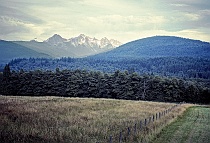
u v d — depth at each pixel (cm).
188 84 10231
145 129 2273
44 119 2353
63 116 2677
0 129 1792
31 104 3762
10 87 10050
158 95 9794
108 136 1920
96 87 10094
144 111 3891
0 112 2616
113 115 3142
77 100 5453
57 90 10069
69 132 1872
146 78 10069
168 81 9819
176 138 2150
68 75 10219
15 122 2120
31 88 10025
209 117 3991
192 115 4181
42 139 1647
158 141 1983
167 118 3253
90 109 3747
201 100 10062
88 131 1981
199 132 2520
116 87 10012
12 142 1533
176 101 9794
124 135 1983
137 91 9962
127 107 4522
